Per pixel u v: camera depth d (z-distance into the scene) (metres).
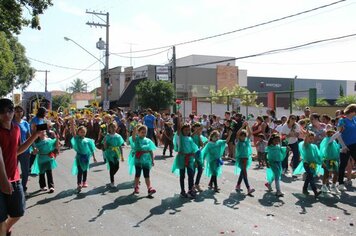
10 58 29.81
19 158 9.09
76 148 9.72
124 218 7.20
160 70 39.94
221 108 28.97
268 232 6.26
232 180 10.81
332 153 9.07
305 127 11.69
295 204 8.06
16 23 14.66
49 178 9.57
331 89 72.38
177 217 7.21
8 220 5.10
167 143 16.41
